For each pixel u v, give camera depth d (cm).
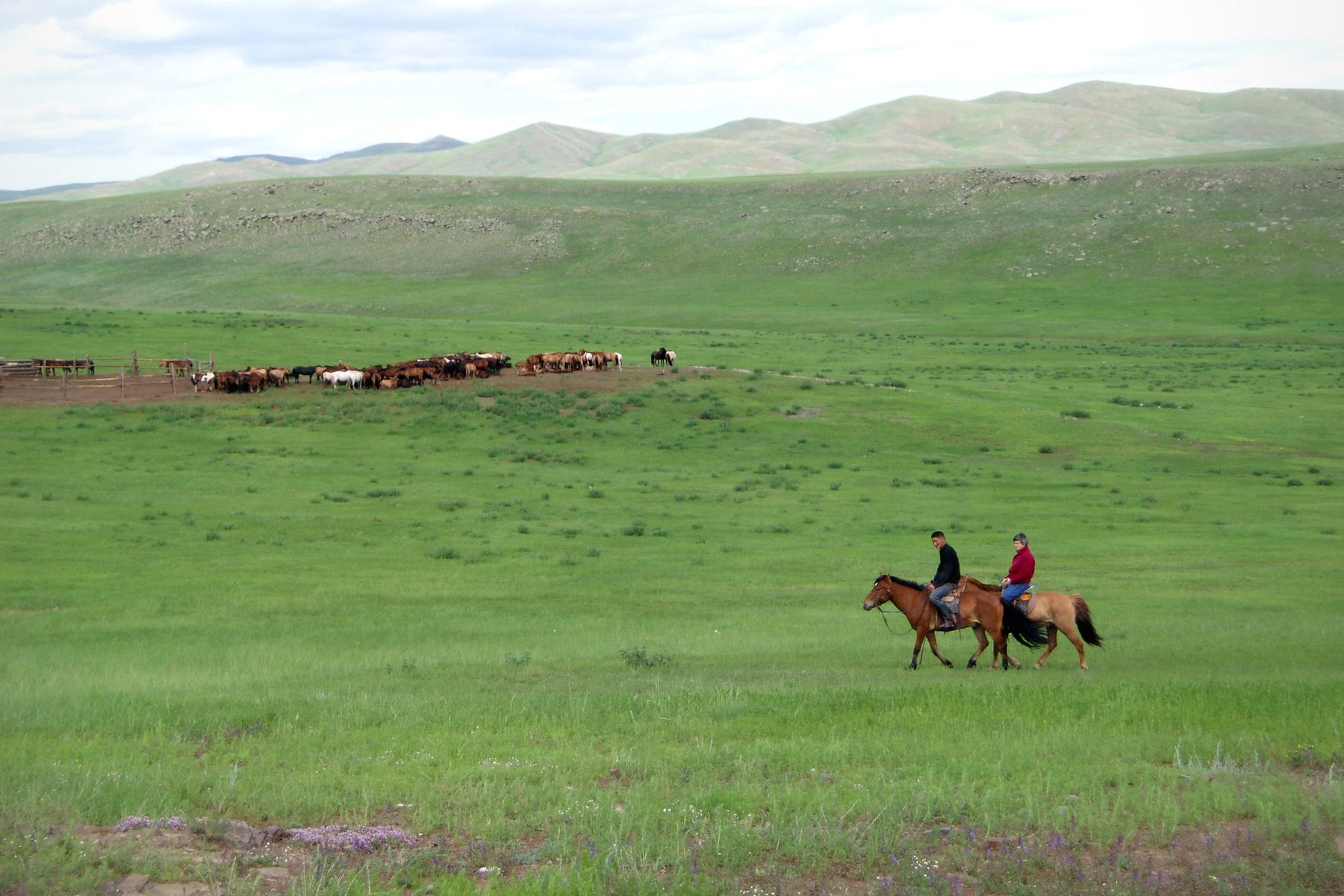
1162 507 4241
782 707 1399
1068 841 914
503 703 1472
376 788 1045
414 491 4412
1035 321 12169
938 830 939
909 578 2967
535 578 2962
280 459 4925
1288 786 1024
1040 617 1852
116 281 16988
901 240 17088
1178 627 2272
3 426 5256
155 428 5391
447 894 808
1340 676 1697
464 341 9281
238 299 15538
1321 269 14188
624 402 6284
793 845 892
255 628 2297
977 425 5978
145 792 1014
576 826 935
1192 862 889
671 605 2620
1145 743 1203
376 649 2075
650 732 1278
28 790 984
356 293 15788
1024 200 18338
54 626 2300
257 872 855
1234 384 7756
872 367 8381
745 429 5834
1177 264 14888
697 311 13575
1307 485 4725
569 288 15788
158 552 3238
